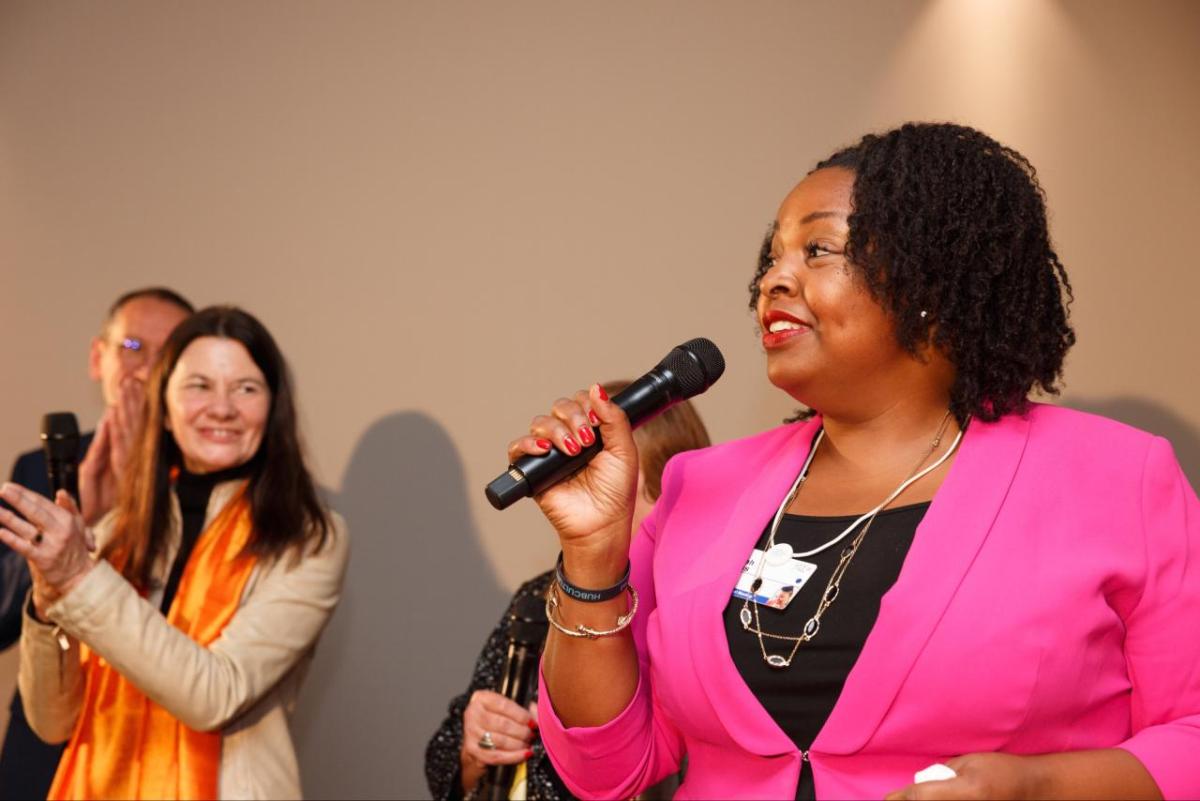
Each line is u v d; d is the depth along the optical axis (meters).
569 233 3.50
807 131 3.27
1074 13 3.01
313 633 2.65
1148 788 1.07
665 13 3.44
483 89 3.61
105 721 2.54
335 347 3.69
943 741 1.12
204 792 2.47
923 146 1.27
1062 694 1.11
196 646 2.43
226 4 3.84
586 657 1.34
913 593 1.14
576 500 1.32
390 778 3.56
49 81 3.96
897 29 3.18
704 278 3.36
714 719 1.24
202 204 3.83
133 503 2.74
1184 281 2.88
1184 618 1.14
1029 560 1.14
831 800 1.16
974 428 1.26
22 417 3.88
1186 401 2.86
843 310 1.24
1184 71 2.92
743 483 1.41
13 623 2.98
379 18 3.72
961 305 1.24
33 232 3.93
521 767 2.22
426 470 3.59
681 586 1.32
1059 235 2.97
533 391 3.51
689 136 3.39
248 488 2.71
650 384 1.36
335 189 3.73
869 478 1.29
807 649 1.20
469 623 3.54
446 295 3.61
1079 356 2.93
